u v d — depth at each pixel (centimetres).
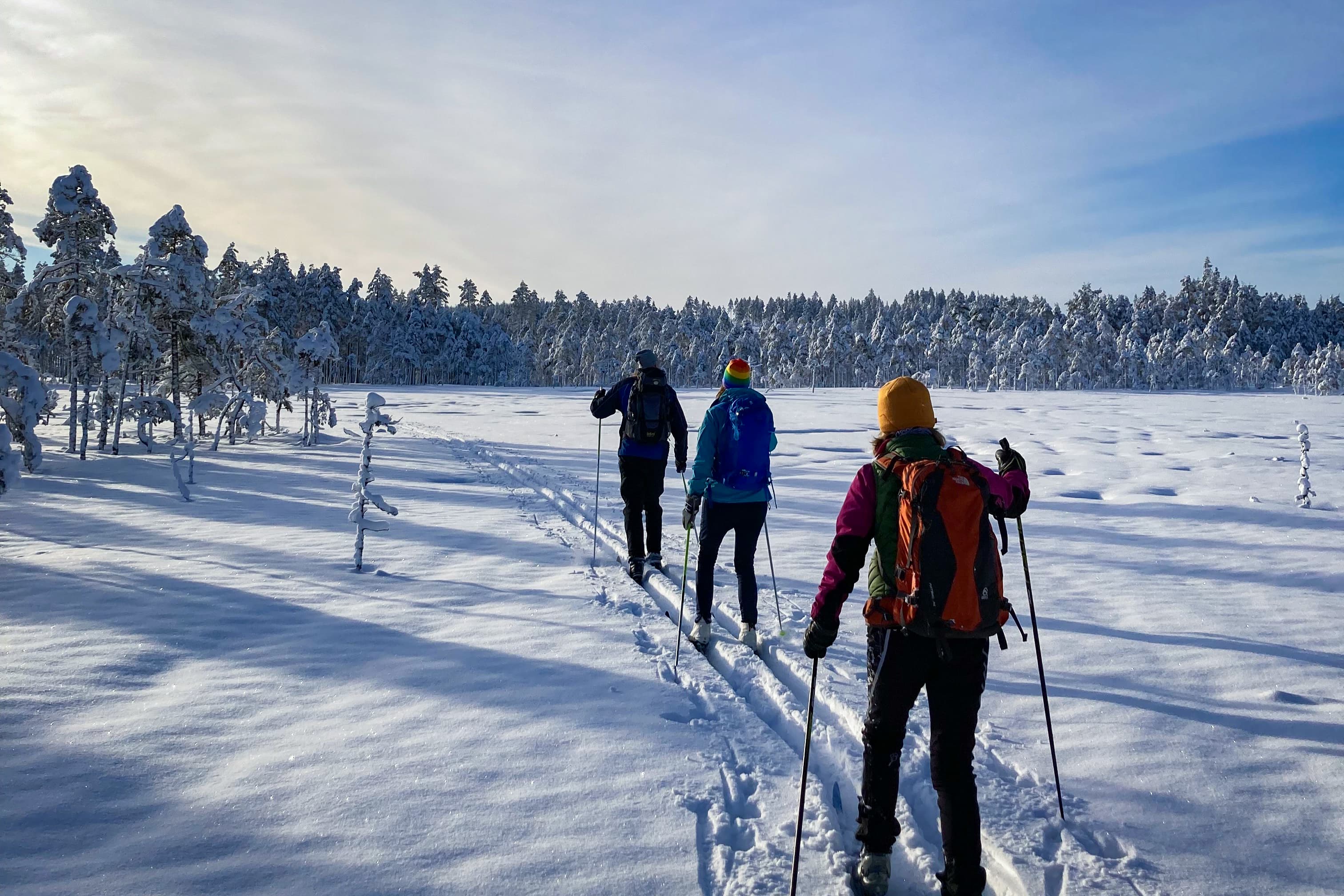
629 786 283
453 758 300
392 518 847
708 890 225
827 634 228
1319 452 1631
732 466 447
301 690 367
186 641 432
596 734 326
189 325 1591
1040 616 510
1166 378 9206
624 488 624
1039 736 330
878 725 227
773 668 430
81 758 291
